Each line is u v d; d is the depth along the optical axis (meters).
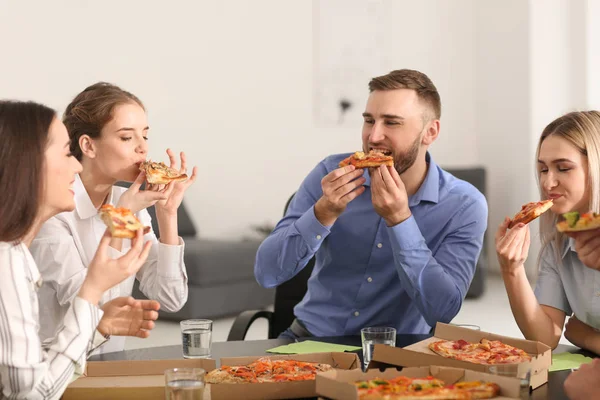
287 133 7.14
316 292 2.61
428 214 2.52
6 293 1.42
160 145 6.70
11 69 6.11
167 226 2.32
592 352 2.03
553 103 7.06
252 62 7.00
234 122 6.96
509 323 5.18
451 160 7.69
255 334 5.04
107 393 1.52
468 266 2.48
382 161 2.26
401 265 2.30
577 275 2.12
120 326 1.65
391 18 7.42
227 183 6.95
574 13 6.90
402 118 2.40
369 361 1.83
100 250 1.50
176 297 2.33
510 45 7.35
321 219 2.37
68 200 1.55
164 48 6.69
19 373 1.38
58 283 2.10
